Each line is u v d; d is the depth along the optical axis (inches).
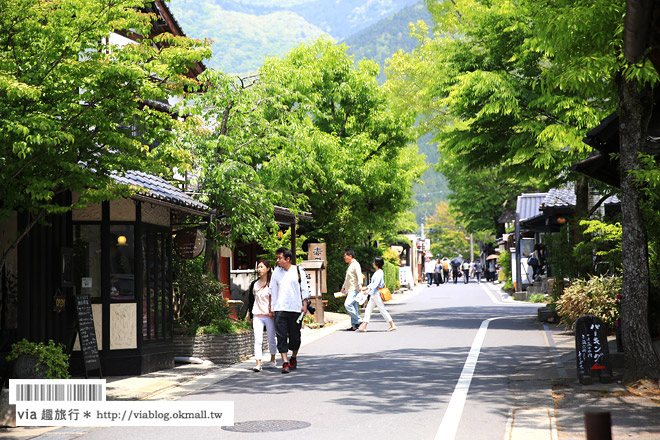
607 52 410.9
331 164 1227.2
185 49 408.5
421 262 3614.7
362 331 825.5
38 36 373.7
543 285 1439.5
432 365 532.4
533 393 410.6
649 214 482.3
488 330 794.2
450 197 2699.3
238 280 868.0
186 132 644.1
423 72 1293.1
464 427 329.7
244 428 336.8
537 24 432.1
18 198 380.2
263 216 732.7
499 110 845.2
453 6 1107.3
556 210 1221.7
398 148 1376.7
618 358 467.5
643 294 417.1
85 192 393.7
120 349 525.0
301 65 1296.8
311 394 424.8
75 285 523.5
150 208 557.3
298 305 531.5
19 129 333.1
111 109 388.2
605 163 553.3
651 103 421.7
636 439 295.4
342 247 1314.0
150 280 550.9
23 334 451.5
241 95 712.4
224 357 589.6
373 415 360.2
